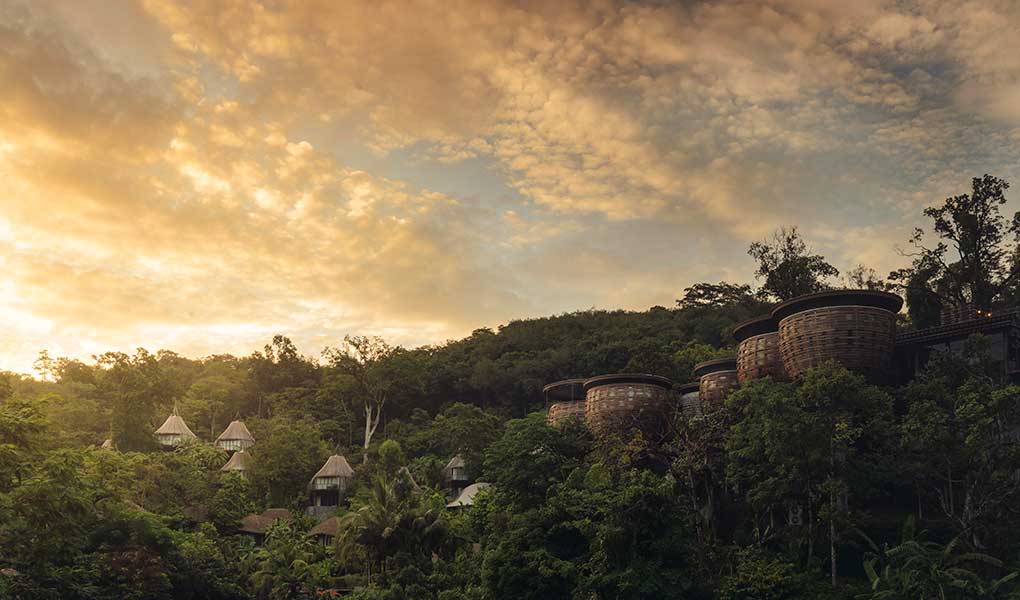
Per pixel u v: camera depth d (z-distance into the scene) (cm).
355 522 4769
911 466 3650
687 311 9862
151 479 5722
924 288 5884
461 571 4500
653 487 3794
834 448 3744
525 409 8238
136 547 4378
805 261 6612
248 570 5150
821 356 4206
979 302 5672
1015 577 3391
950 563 3322
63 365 10425
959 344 4384
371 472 7031
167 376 8162
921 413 3669
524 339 9650
